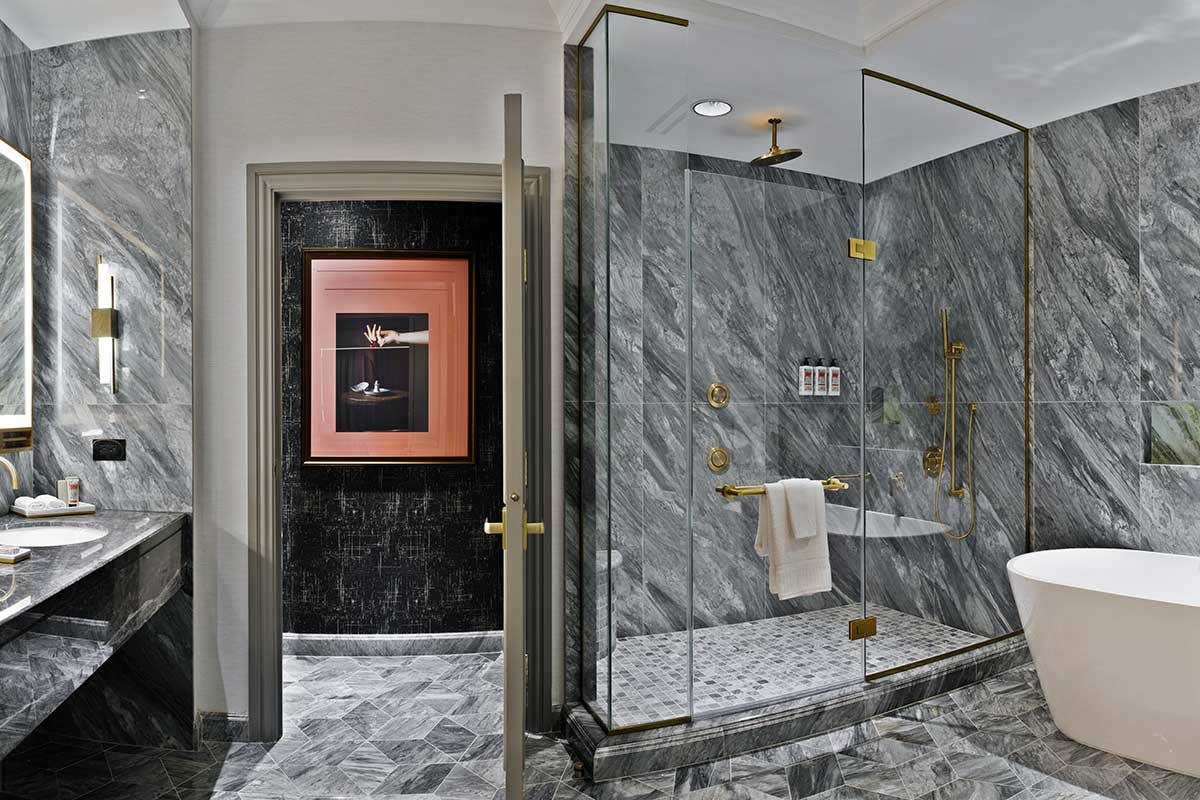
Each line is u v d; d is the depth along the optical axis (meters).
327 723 2.79
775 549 2.59
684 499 2.47
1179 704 2.34
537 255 2.69
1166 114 3.06
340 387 3.61
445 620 3.67
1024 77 2.93
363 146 2.65
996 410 3.35
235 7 2.57
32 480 2.59
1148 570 3.08
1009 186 3.41
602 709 2.44
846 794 2.25
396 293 3.63
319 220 3.63
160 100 2.57
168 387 2.58
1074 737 2.60
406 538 3.65
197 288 2.61
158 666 2.57
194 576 2.60
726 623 2.54
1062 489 3.43
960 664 3.03
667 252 2.43
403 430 3.64
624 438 2.40
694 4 2.42
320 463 3.60
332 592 3.63
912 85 2.93
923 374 3.01
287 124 2.64
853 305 2.75
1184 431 3.04
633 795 2.24
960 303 3.16
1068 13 2.45
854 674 2.79
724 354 2.51
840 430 2.73
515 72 2.70
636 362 2.41
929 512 3.04
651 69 2.41
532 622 2.69
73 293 2.59
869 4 2.60
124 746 2.59
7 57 2.46
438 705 2.97
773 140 2.57
